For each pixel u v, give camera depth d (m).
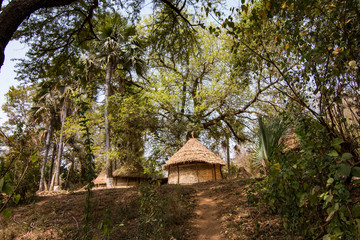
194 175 14.70
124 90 21.61
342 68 3.41
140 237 5.23
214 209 6.86
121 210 7.05
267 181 4.25
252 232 4.92
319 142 3.05
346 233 2.53
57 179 20.00
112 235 5.63
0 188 2.12
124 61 20.06
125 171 18.77
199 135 23.80
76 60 5.32
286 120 4.22
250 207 6.21
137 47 18.64
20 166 2.56
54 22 7.59
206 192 8.59
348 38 3.26
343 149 3.37
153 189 6.36
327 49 3.20
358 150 3.59
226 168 23.70
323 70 3.67
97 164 17.50
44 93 23.06
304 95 4.08
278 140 5.30
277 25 3.82
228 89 18.84
